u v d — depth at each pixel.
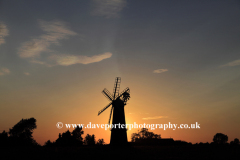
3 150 42.38
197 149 45.88
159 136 126.44
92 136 100.50
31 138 86.75
